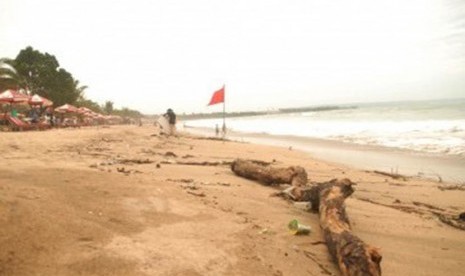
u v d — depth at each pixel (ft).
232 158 40.32
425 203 23.06
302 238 13.93
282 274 10.52
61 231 10.52
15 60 153.17
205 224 13.70
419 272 12.15
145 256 10.05
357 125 118.62
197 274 9.59
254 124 211.41
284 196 20.70
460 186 28.96
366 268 10.16
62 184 15.30
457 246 14.85
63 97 168.76
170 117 75.41
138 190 16.30
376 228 16.70
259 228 14.32
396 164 42.39
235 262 10.73
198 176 25.98
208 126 224.53
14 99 71.10
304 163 39.65
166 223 13.08
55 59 174.70
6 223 10.03
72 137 50.96
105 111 281.54
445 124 93.76
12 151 29.86
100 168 24.16
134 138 62.34
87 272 8.80
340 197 16.03
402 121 122.72
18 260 8.74
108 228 11.55
